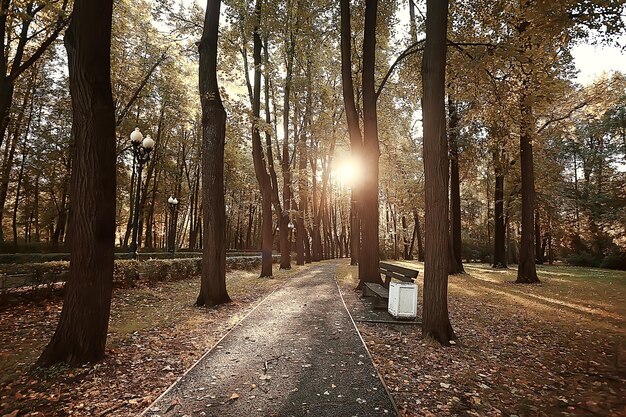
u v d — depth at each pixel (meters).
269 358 5.38
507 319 8.68
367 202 12.54
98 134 5.23
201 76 10.34
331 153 28.03
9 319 7.24
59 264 9.14
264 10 16.64
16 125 25.22
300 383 4.47
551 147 27.89
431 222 6.72
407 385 4.49
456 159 19.80
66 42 5.52
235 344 6.09
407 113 24.55
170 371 4.95
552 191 26.75
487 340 6.81
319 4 16.50
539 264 34.47
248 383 4.47
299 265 29.02
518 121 12.24
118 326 7.25
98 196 5.23
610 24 7.79
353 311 8.94
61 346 5.08
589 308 10.30
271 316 8.27
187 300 10.56
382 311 8.93
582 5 7.73
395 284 8.12
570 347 6.50
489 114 12.58
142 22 21.38
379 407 3.86
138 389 4.36
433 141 6.78
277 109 27.17
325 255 45.75
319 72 26.20
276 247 55.78
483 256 40.91
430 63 6.83
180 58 21.42
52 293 8.83
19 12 8.94
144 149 15.88
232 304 9.96
